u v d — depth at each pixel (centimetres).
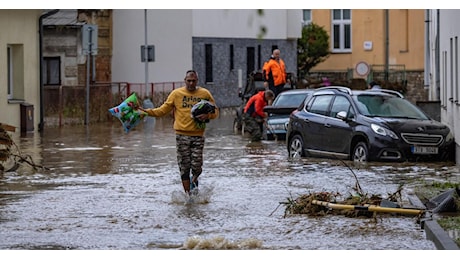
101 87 4650
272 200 1850
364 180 2166
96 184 2125
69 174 2328
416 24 7356
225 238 1451
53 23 5159
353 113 2619
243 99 4588
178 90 1859
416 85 7300
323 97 2753
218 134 3875
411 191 1959
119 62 5472
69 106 4447
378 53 7556
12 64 3906
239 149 3100
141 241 1441
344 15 7756
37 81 4003
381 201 1688
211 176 2262
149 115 1862
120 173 2344
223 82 6144
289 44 6988
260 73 4556
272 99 3488
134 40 5500
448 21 3344
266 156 2819
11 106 3806
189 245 1388
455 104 2931
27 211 1734
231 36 6222
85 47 4297
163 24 5606
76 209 1753
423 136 2552
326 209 1673
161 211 1723
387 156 2544
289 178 2212
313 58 7475
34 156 2809
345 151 2622
